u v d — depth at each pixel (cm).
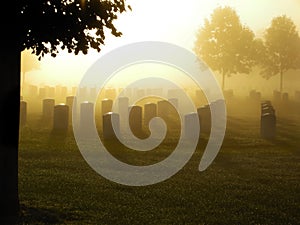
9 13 1001
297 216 1143
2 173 1020
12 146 1026
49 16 1009
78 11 1017
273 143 2398
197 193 1344
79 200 1209
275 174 1666
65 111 2578
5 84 1007
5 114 1012
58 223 1002
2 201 1021
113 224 1020
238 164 1839
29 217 1027
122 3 1058
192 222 1058
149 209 1154
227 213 1144
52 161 1756
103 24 1059
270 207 1217
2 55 1003
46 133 2461
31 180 1420
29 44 1045
